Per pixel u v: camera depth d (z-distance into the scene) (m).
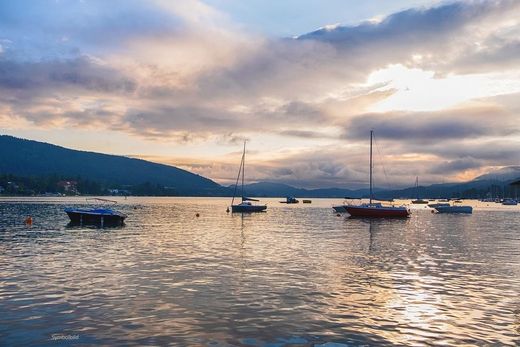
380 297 20.44
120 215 66.88
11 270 26.17
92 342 14.13
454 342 14.66
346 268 28.11
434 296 20.80
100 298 19.48
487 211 155.62
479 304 19.41
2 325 15.70
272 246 40.00
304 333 15.28
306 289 21.75
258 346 14.01
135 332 15.08
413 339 14.90
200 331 15.27
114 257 31.89
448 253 36.53
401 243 44.19
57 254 33.31
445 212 133.50
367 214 91.38
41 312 17.28
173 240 44.59
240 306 18.42
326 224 73.44
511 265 30.16
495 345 14.43
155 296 19.94
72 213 66.31
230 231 57.12
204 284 22.56
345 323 16.47
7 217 80.94
